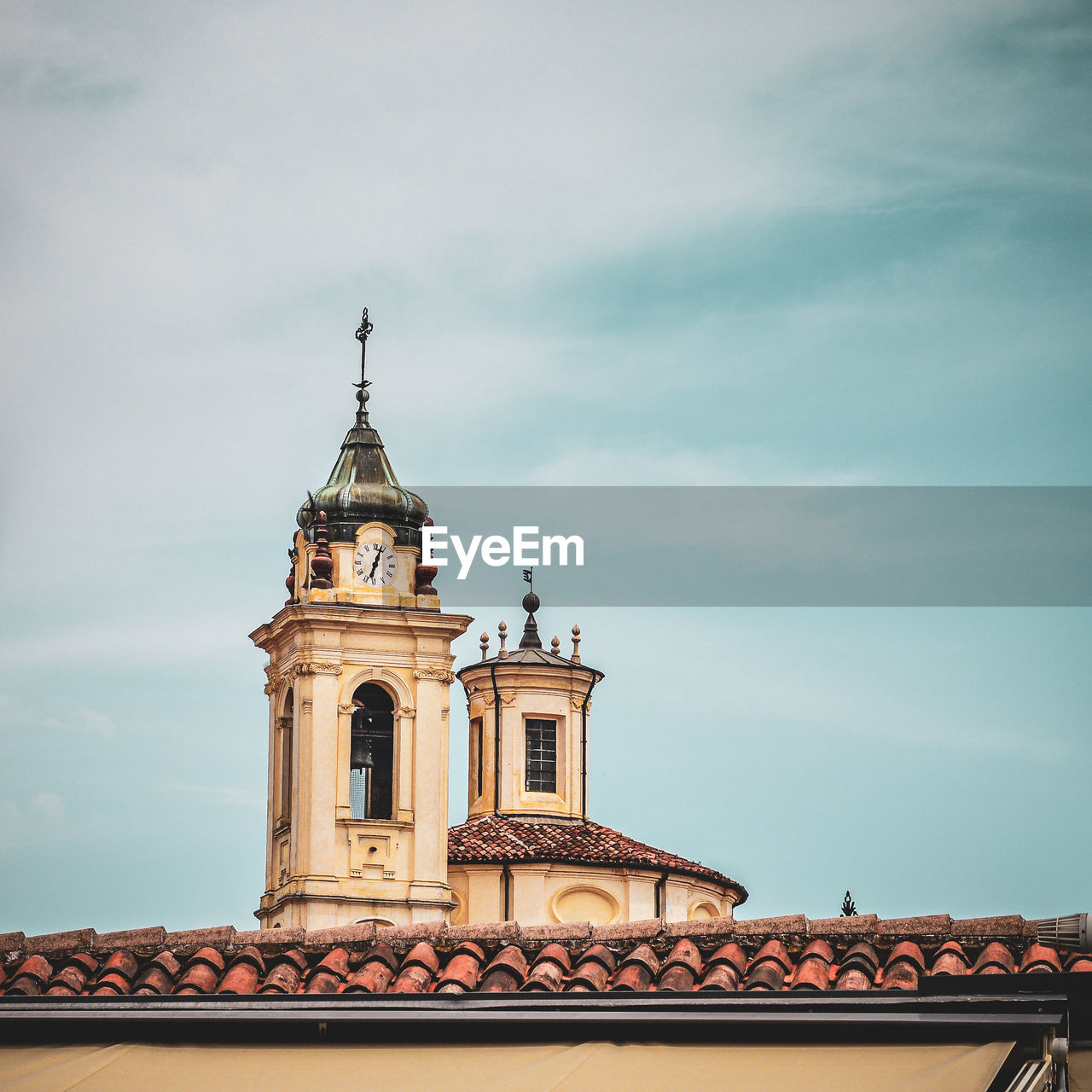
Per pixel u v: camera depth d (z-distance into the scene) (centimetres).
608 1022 1964
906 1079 1803
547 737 8394
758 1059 1888
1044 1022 1862
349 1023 2023
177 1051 2038
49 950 2356
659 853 7975
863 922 2181
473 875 7769
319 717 7619
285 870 7619
